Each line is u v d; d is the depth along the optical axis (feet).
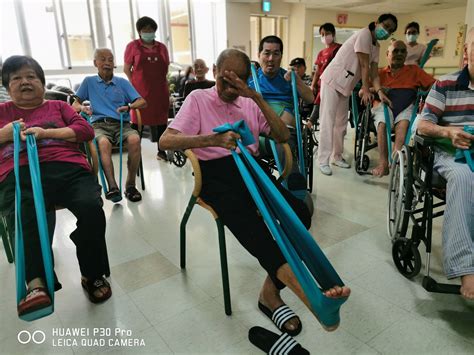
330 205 8.54
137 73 11.82
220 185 4.67
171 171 11.69
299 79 8.09
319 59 14.11
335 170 11.39
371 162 12.14
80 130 5.37
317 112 12.53
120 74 23.97
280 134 4.84
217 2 26.84
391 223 6.89
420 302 5.01
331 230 7.24
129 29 23.81
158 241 6.99
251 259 6.24
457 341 4.29
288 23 31.96
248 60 4.54
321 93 10.78
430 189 5.02
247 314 4.86
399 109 10.14
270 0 29.63
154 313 4.94
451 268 4.46
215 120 4.82
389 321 4.65
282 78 8.13
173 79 19.66
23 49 20.38
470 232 4.54
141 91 11.94
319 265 3.62
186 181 10.65
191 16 26.17
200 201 4.91
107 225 7.75
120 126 9.02
